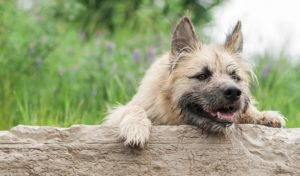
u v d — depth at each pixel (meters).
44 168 7.00
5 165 6.95
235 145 7.36
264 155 7.37
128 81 12.89
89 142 7.11
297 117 12.64
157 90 8.60
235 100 7.99
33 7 15.84
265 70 13.41
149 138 7.24
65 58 14.28
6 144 7.00
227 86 7.99
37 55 13.28
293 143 7.43
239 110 8.19
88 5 18.36
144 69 13.17
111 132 7.20
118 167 7.11
